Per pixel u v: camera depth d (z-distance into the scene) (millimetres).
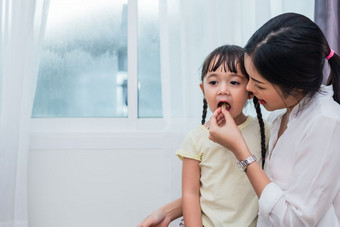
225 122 763
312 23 638
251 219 756
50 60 1325
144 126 1264
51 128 1286
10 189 1137
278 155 710
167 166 1203
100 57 1344
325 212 607
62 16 1329
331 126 604
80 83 1337
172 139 1188
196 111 1189
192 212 777
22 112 1146
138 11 1342
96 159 1247
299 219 605
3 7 1159
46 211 1229
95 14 1343
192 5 1196
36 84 1225
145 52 1344
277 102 683
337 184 598
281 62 616
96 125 1307
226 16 1183
